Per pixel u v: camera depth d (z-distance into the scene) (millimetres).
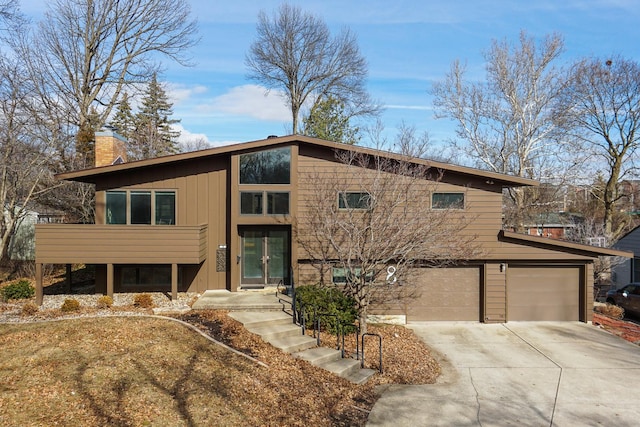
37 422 6223
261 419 7457
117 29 26938
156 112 51656
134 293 15422
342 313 13047
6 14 18281
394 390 9680
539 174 28625
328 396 8945
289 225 15898
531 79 26938
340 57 36844
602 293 24750
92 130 24531
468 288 16391
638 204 37719
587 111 29359
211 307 13117
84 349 8852
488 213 15805
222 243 15797
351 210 15219
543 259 16000
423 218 14461
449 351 12820
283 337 11570
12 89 23125
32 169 21609
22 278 21984
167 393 7582
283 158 15492
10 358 8289
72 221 24781
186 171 15680
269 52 36438
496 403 9070
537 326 15758
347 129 32844
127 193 15516
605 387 9992
